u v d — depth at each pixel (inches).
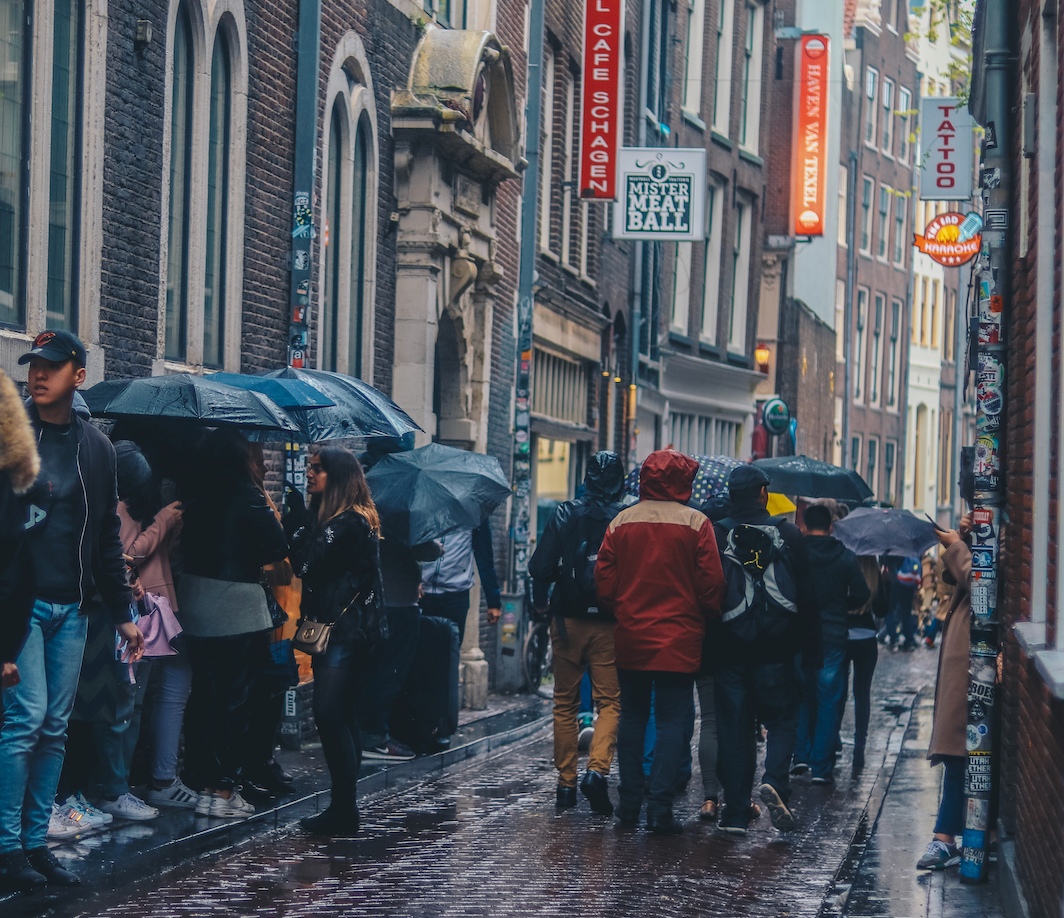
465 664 650.2
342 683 365.7
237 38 478.6
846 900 319.9
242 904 294.0
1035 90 321.7
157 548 356.2
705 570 382.6
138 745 408.5
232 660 367.6
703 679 418.0
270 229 511.5
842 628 494.3
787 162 1588.3
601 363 1053.8
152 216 427.8
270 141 508.7
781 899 320.8
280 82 515.2
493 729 578.2
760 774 504.1
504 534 779.4
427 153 626.8
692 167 1007.0
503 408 765.3
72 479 294.5
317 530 363.3
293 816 387.2
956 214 819.4
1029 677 299.6
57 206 383.2
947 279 2628.0
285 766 454.9
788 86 1585.9
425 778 471.2
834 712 492.7
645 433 1234.0
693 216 1005.2
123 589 307.7
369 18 590.2
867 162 2285.9
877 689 824.9
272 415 360.8
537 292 858.1
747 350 1478.8
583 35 953.5
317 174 544.1
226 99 481.1
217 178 476.7
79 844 326.6
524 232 779.4
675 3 1234.6
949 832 361.1
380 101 607.2
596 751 410.9
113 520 305.6
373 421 420.5
